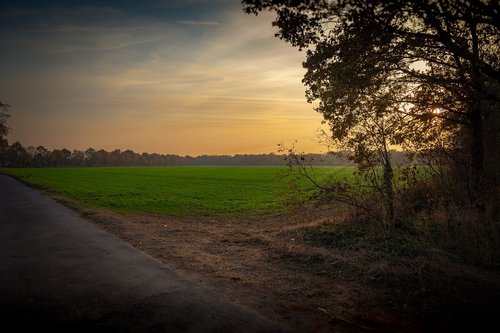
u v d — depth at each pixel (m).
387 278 7.05
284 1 8.23
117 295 5.96
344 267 7.84
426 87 11.38
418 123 11.80
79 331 4.67
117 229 12.50
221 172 81.00
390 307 5.84
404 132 11.47
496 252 8.09
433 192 12.35
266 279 7.25
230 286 6.68
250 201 24.34
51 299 5.75
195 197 27.42
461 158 12.54
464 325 5.21
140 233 11.87
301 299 6.13
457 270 7.41
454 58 10.66
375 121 11.16
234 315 5.27
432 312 5.65
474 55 9.25
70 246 9.65
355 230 10.61
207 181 48.75
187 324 4.92
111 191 32.81
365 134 11.12
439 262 7.74
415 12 7.97
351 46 9.33
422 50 9.70
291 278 7.35
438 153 12.38
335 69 10.36
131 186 39.97
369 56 9.58
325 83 11.52
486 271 7.59
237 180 50.34
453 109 12.41
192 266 7.98
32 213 16.39
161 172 86.25
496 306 5.88
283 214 17.56
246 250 9.89
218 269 7.85
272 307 5.69
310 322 5.17
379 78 10.71
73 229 12.30
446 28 8.80
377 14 8.09
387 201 10.61
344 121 11.51
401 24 8.69
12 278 6.81
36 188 33.41
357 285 6.91
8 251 9.02
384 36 8.38
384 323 5.23
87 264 7.86
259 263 8.51
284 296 6.25
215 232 12.76
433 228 10.15
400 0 7.56
